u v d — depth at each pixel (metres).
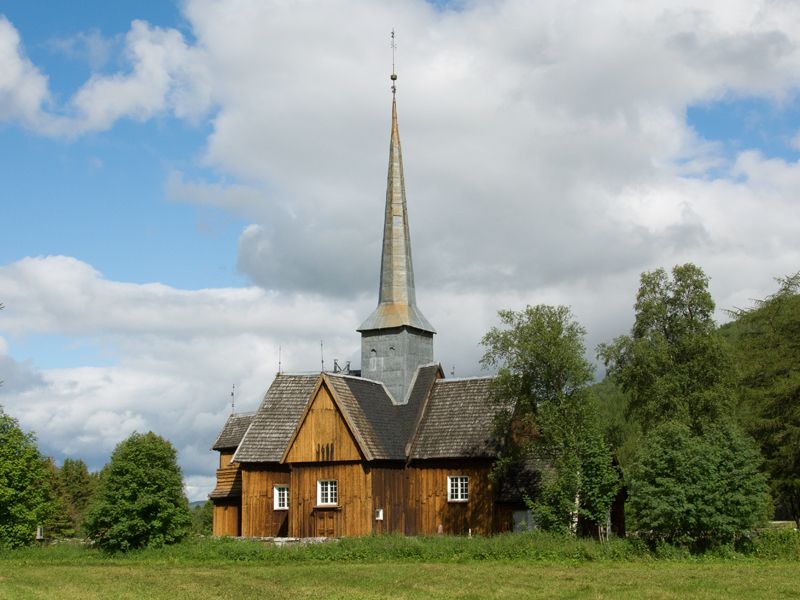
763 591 33.12
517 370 52.12
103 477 55.50
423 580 37.41
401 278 66.94
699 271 56.34
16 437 64.00
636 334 57.31
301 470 58.84
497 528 56.47
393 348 65.12
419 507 59.69
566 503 48.34
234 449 72.50
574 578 37.38
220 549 49.62
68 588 37.22
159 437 54.09
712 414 53.97
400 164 68.88
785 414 64.19
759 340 69.88
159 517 52.38
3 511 61.47
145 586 37.50
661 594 32.44
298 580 38.38
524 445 53.97
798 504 66.31
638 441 55.12
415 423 61.66
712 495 44.56
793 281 71.19
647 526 46.09
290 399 64.94
